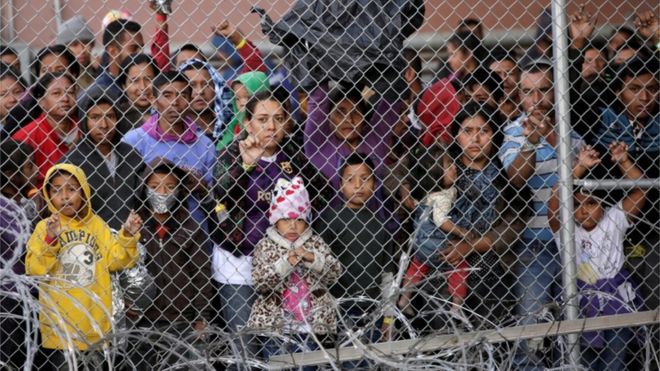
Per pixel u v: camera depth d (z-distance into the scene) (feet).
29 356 20.31
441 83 27.61
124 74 26.53
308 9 26.22
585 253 26.81
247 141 25.52
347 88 26.50
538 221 26.50
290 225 25.03
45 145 25.80
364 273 25.67
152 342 21.09
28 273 23.71
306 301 24.81
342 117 26.32
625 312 26.66
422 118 27.45
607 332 26.63
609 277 26.76
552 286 26.86
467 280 25.96
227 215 25.38
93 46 28.84
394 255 26.00
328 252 25.20
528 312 25.45
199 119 26.86
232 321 25.30
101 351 22.94
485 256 26.03
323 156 26.32
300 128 26.66
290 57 26.48
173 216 25.20
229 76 28.09
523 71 27.17
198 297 25.12
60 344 23.45
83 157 25.26
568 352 24.11
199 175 25.91
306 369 23.75
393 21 26.21
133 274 24.68
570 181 25.23
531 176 26.55
